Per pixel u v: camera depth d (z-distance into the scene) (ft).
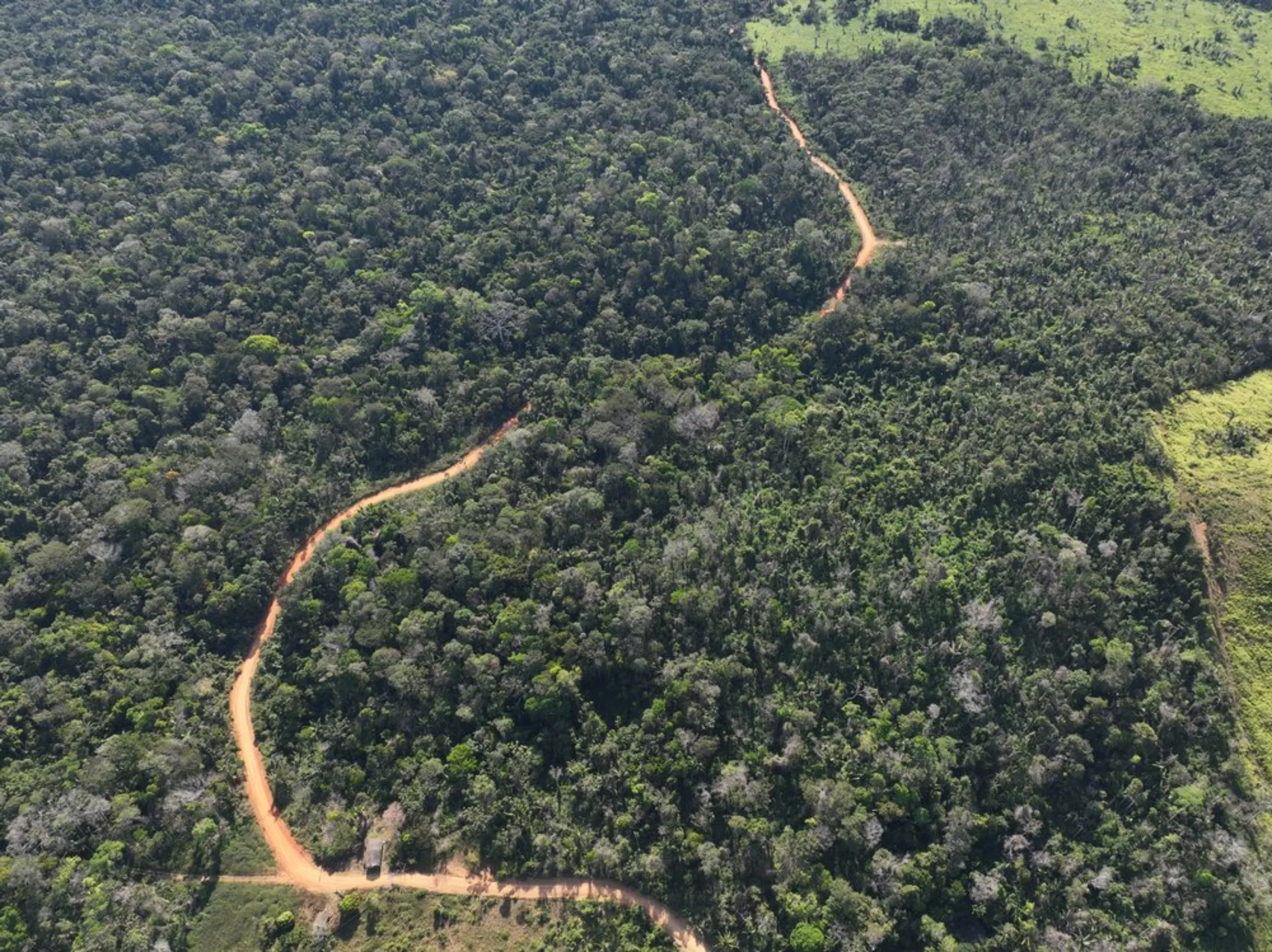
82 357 401.90
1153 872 256.93
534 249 482.28
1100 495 317.83
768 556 333.21
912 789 268.82
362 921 276.82
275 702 325.42
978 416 362.53
